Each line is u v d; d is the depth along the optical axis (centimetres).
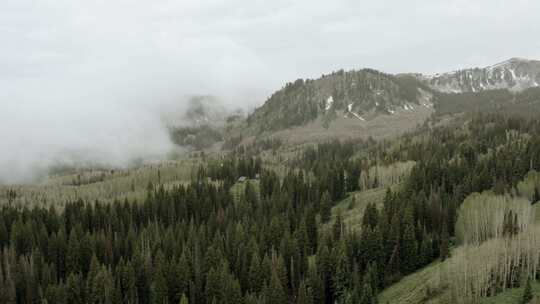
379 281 10325
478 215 10431
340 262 10406
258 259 10975
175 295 11088
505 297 7825
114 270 12750
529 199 11944
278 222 12812
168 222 15562
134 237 13488
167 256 12344
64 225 14838
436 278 9031
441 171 14862
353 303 9106
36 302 11344
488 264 8144
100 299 10894
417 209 12169
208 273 10731
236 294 9888
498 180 13300
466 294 8019
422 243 10681
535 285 7925
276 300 9850
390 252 10938
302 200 15900
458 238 10906
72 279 11156
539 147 14950
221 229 13962
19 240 13800
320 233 13212
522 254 8369
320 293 10200
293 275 10900
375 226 11794
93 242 13100
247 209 15188
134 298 11375
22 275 11925
